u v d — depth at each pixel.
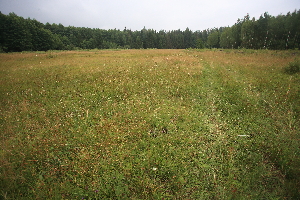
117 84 8.88
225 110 6.60
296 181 3.47
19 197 3.24
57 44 63.69
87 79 9.89
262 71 11.61
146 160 4.14
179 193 3.39
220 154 4.33
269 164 4.02
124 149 4.50
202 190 3.45
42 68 12.95
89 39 89.56
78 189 3.45
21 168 3.84
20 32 49.03
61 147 4.54
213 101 7.25
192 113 6.33
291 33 42.25
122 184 3.56
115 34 111.62
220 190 3.41
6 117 5.83
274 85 8.79
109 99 7.36
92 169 3.91
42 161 4.12
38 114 6.15
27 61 16.92
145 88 8.55
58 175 3.80
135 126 5.40
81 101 7.18
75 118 5.95
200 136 5.06
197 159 4.26
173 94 7.98
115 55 20.94
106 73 10.90
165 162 4.10
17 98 7.45
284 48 41.09
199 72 11.24
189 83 9.20
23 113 6.20
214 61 15.82
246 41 48.12
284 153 4.13
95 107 6.77
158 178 3.69
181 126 5.52
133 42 105.06
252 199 3.19
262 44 45.19
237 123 5.76
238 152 4.41
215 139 4.95
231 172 3.83
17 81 9.67
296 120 5.64
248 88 8.65
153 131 5.31
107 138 4.86
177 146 4.68
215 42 79.75
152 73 10.80
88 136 4.94
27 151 4.33
